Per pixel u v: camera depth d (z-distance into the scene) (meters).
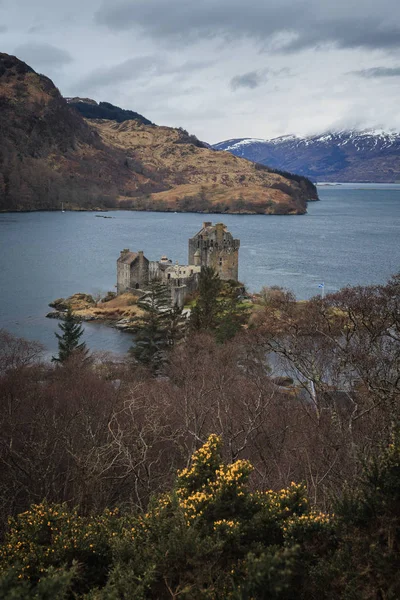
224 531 22.75
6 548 23.88
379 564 20.23
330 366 56.81
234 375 64.44
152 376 84.38
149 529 24.16
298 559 21.55
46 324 142.75
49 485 37.03
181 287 140.12
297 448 39.59
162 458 42.88
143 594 20.84
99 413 51.03
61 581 19.12
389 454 22.98
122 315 147.25
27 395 59.34
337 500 23.66
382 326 51.72
